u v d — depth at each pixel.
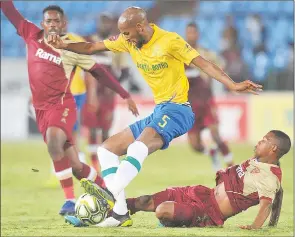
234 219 26.05
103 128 42.53
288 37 74.44
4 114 65.62
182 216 22.44
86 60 27.88
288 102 62.66
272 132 22.53
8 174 44.25
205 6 78.50
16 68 65.44
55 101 27.83
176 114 22.72
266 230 22.12
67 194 28.05
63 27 27.80
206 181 40.41
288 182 38.97
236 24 76.12
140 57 22.88
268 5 77.94
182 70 22.95
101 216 22.56
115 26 60.94
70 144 28.28
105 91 42.22
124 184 21.91
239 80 65.38
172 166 48.72
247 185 22.36
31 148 58.88
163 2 78.19
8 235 22.03
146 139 22.25
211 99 41.22
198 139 42.28
